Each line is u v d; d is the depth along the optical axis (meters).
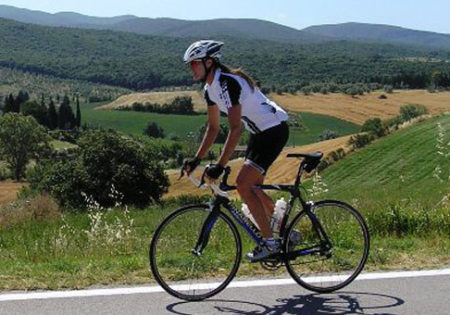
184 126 123.38
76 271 5.02
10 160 90.75
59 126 130.38
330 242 4.86
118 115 134.88
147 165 38.44
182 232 4.64
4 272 4.95
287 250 4.69
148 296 4.51
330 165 47.31
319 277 4.84
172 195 43.88
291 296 4.58
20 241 8.71
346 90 135.12
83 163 37.84
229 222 4.64
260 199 4.65
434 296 4.57
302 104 118.50
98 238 7.33
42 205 17.17
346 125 102.25
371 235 6.92
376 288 4.77
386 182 39.22
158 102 139.00
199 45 4.35
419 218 7.12
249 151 4.58
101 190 36.84
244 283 4.84
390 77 160.25
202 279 4.78
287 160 39.12
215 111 4.53
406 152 45.34
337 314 4.22
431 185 25.66
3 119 90.44
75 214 16.33
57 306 4.27
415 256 5.58
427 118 56.44
